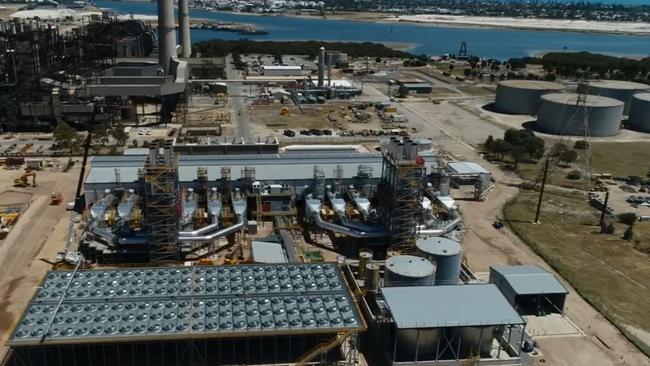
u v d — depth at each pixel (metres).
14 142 130.62
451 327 55.09
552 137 156.88
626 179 121.75
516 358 57.09
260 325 54.38
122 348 54.28
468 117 178.00
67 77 166.62
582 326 65.12
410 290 59.94
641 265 80.81
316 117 167.88
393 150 78.94
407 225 78.50
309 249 80.88
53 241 80.75
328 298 59.34
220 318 55.12
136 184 89.44
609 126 161.00
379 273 67.56
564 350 60.34
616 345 61.69
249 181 90.44
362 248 80.88
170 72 181.00
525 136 135.50
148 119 156.88
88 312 55.06
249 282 61.56
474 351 56.81
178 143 119.62
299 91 196.12
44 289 58.47
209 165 92.94
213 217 81.06
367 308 62.72
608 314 67.25
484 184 108.00
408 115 176.62
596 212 101.75
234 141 121.44
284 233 79.56
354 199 89.44
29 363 52.25
